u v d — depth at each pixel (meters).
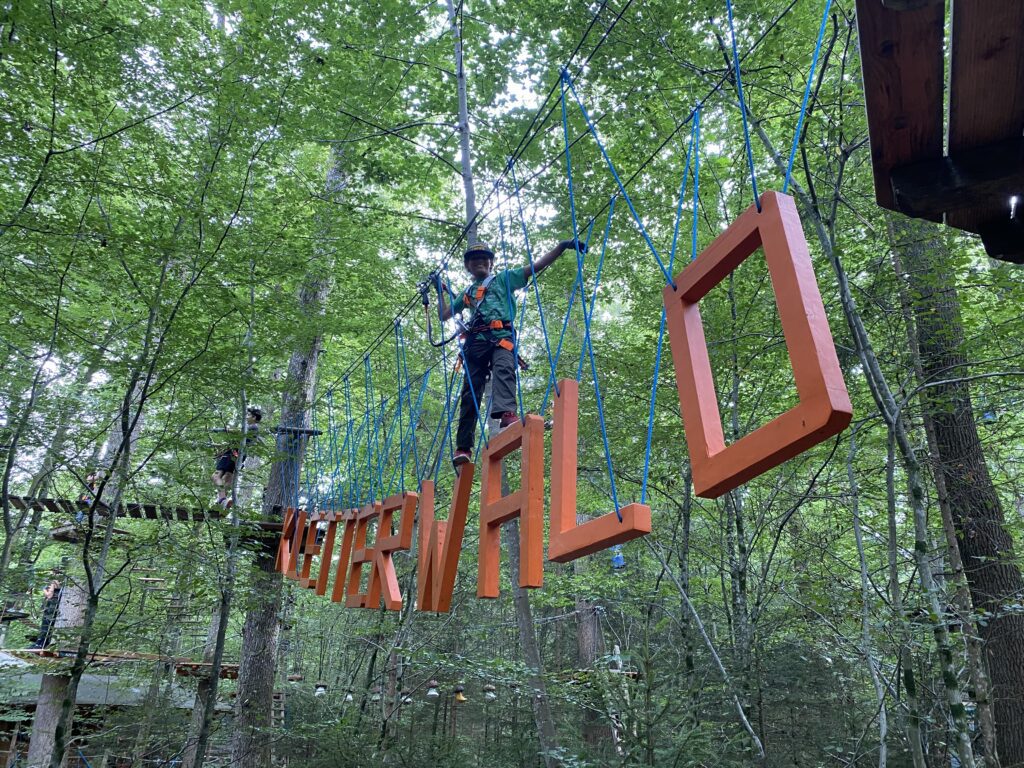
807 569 6.60
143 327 6.96
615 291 9.05
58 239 5.49
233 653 13.59
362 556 5.14
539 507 2.96
